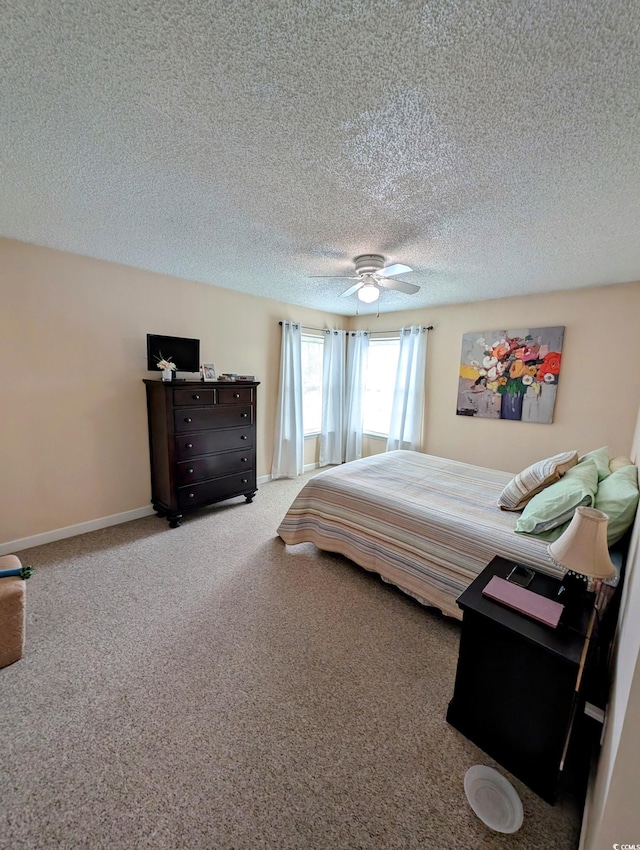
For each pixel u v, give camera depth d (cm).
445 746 134
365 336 502
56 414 278
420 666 171
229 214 198
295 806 115
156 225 214
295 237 228
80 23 89
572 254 241
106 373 301
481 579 153
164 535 300
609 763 84
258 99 113
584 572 122
